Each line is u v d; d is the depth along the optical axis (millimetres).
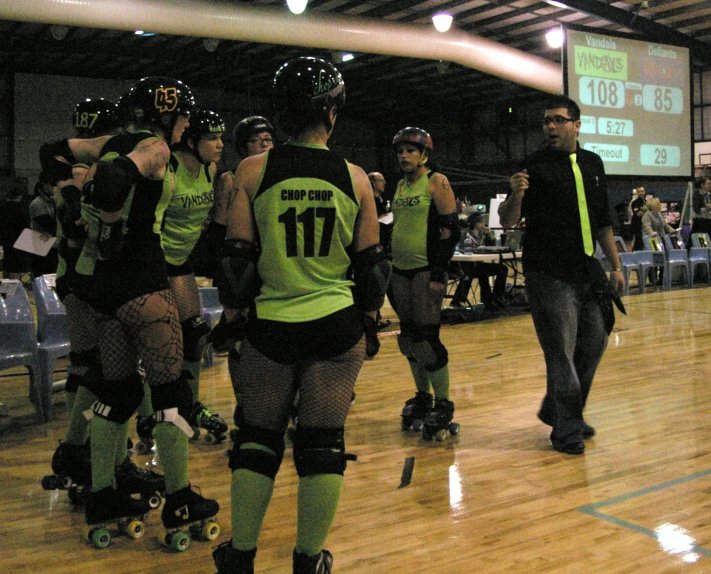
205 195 3062
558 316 3074
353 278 1786
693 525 2256
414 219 3240
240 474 1655
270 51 15578
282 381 1683
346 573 1980
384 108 21562
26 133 16531
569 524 2287
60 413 3920
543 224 3100
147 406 3109
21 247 3785
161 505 2545
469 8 12398
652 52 11102
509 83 18375
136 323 2041
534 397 4129
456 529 2271
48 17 8789
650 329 6582
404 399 4164
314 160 1681
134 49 14242
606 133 10602
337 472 1668
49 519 2432
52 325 3887
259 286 1710
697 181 12273
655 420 3545
